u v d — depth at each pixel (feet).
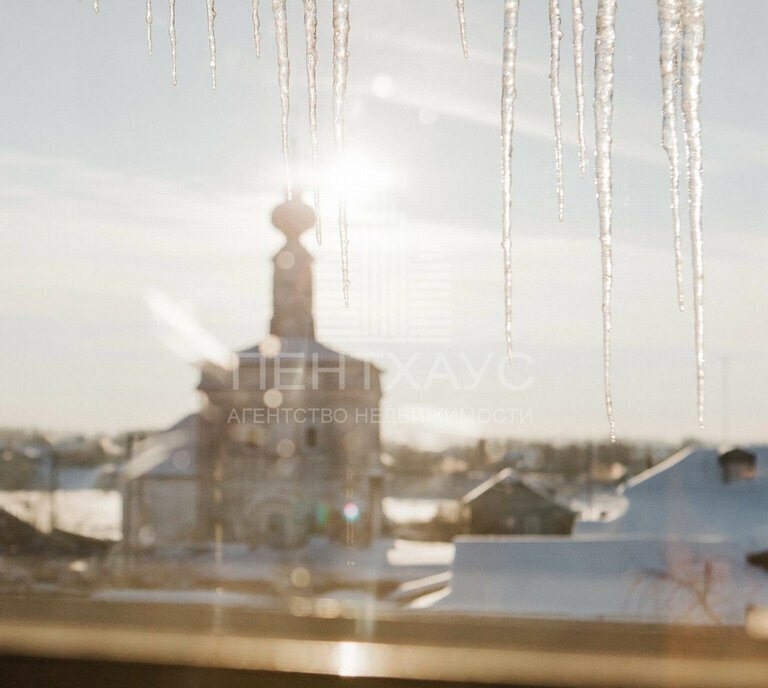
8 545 130.62
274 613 5.18
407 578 112.78
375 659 4.83
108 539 132.77
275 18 7.30
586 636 4.85
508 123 7.63
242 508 135.64
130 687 4.99
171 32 7.26
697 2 6.93
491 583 79.10
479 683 4.64
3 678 5.16
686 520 103.50
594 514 115.34
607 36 7.38
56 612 5.33
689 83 6.98
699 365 7.15
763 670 4.44
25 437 149.69
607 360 7.46
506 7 7.57
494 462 127.95
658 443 116.47
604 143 7.46
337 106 7.43
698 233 7.08
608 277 7.48
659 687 4.44
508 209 7.68
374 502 132.05
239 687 4.92
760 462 109.40
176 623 5.15
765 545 74.74
